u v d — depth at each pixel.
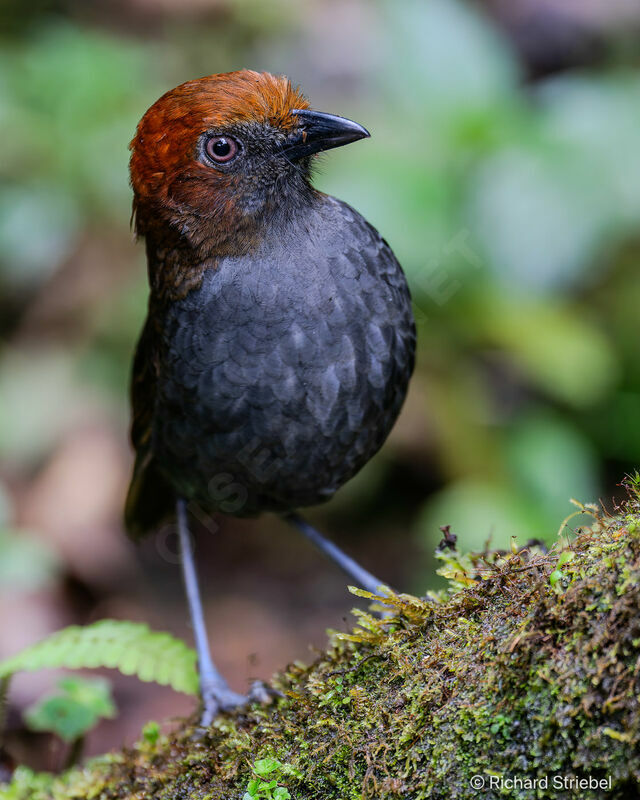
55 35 13.08
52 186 12.39
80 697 6.63
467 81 11.12
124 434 12.02
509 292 11.12
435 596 4.85
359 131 6.00
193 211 5.91
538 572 4.16
